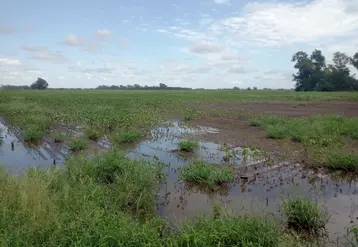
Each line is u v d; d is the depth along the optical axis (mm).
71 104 26625
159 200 5562
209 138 11297
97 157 6887
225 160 8086
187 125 14617
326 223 4512
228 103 31359
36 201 4223
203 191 5996
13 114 18047
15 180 4945
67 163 6680
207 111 21672
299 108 24938
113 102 29969
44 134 11961
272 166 7484
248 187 6160
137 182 5523
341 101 34375
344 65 76125
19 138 11492
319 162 7656
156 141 10867
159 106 26375
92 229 3666
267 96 46219
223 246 3525
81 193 4797
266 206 5207
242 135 11867
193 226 3969
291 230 4371
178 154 8906
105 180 6082
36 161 8242
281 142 10266
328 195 5715
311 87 80750
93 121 14695
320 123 12602
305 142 9625
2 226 3715
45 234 3645
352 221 4621
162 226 4305
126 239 3510
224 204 5305
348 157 7359
